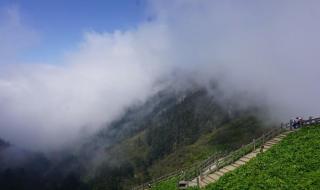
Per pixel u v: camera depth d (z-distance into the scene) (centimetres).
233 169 4609
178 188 5078
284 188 3259
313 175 3331
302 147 4256
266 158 4278
